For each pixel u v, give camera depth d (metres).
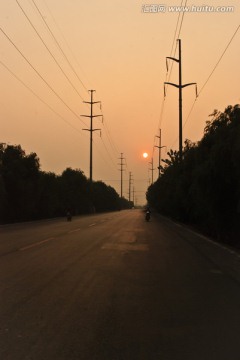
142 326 8.17
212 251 20.64
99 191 133.88
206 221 31.62
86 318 8.66
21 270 14.20
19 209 55.34
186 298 10.58
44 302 9.91
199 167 26.09
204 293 11.18
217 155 23.20
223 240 26.42
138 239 26.45
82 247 21.19
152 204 123.31
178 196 43.53
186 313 9.16
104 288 11.58
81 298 10.38
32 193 57.66
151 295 10.85
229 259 17.84
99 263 15.96
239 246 23.77
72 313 9.02
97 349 6.88
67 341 7.25
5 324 8.18
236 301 10.32
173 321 8.54
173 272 14.39
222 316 8.95
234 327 8.17
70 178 97.44
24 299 10.18
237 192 23.59
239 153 20.48
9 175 53.47
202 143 28.30
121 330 7.90
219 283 12.59
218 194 24.64
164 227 40.16
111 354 6.68
